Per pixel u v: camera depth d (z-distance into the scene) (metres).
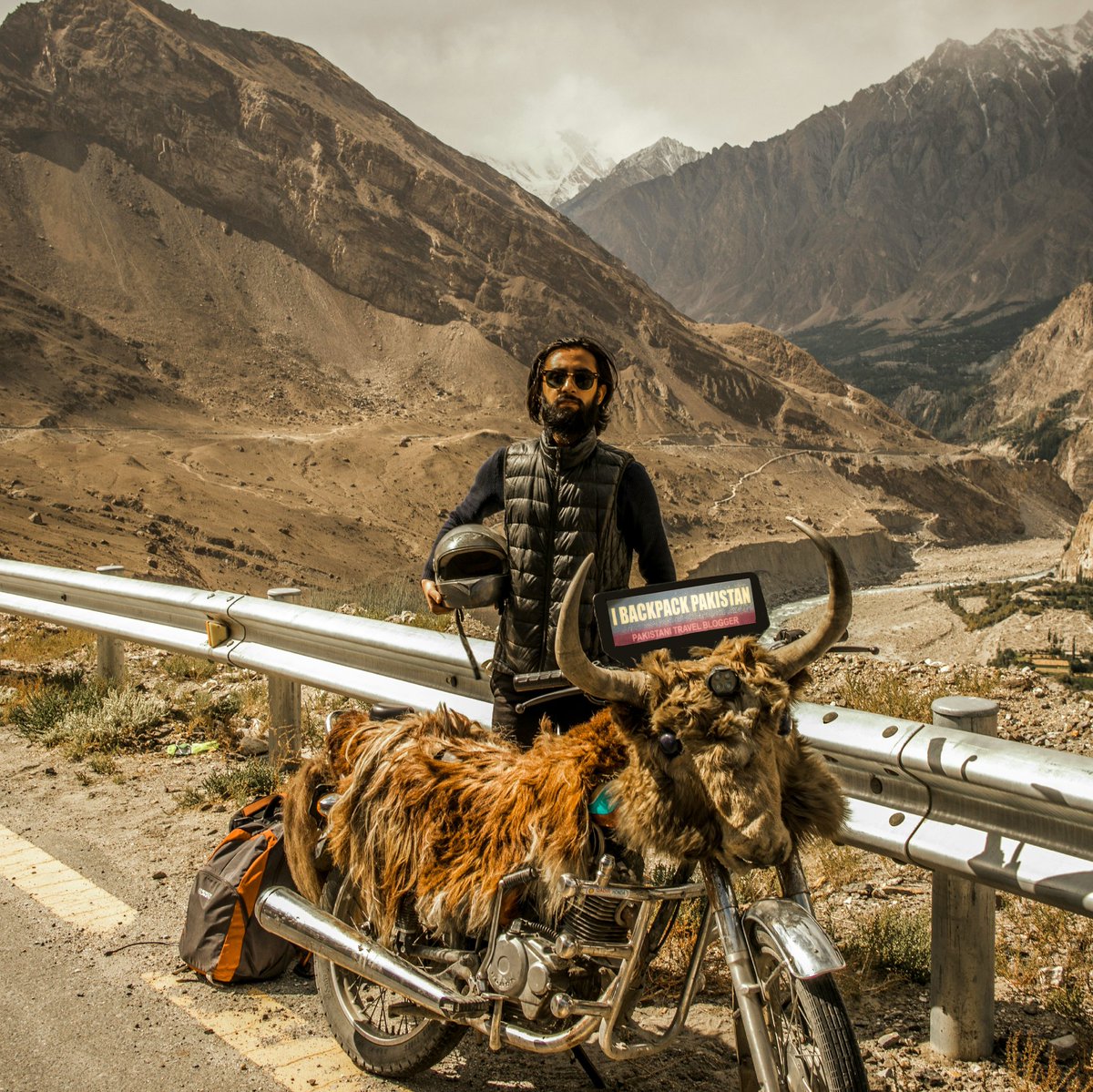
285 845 4.28
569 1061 3.95
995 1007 4.17
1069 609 112.56
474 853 3.38
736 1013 3.07
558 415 3.81
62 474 123.56
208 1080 3.81
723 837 2.87
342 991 4.02
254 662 7.26
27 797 6.83
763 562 171.12
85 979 4.56
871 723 4.04
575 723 3.95
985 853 3.64
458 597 3.91
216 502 127.50
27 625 12.78
